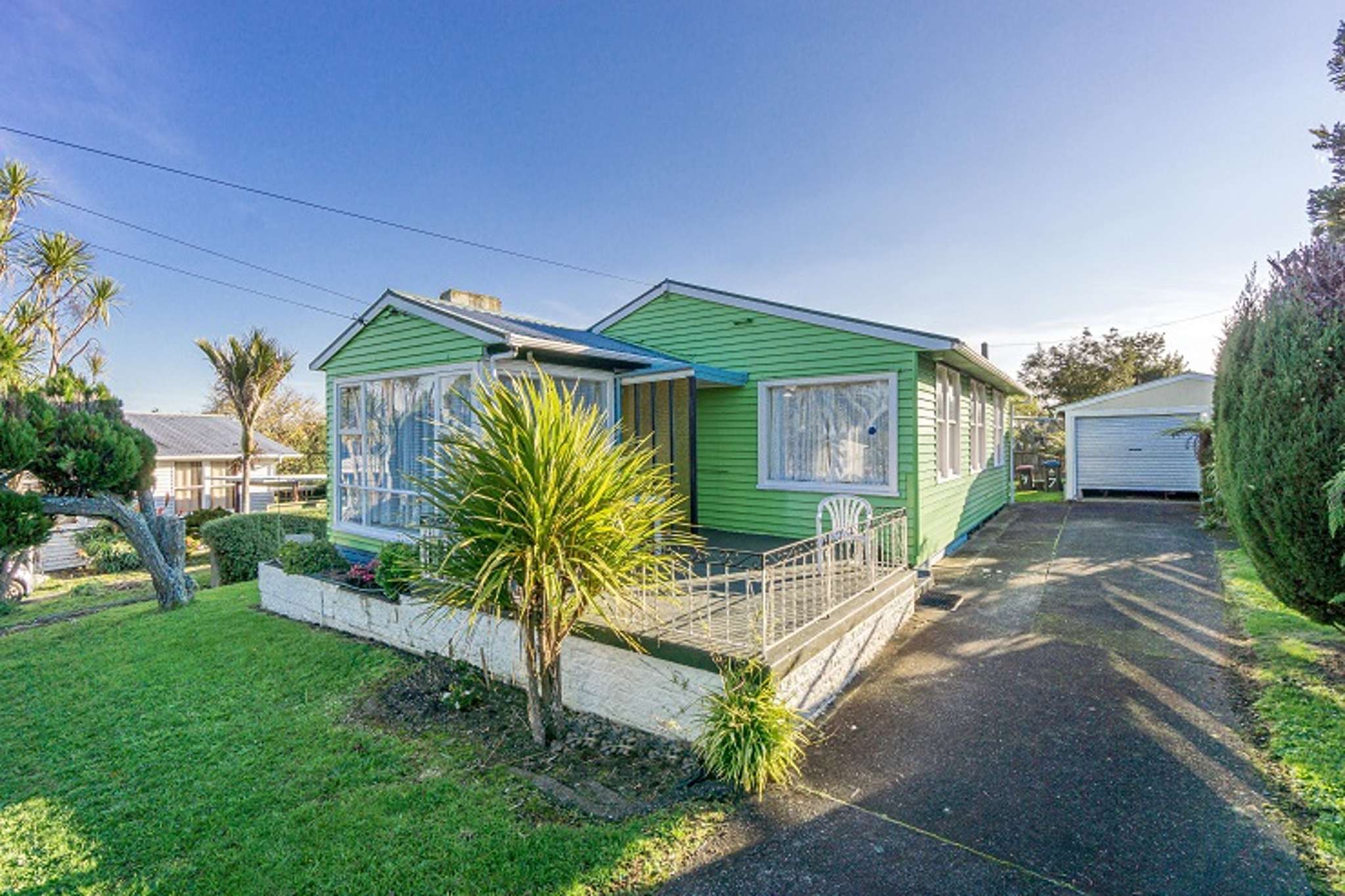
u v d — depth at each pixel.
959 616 6.24
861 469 7.93
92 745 4.39
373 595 6.43
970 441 10.80
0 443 8.00
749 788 3.37
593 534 3.81
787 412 8.52
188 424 23.78
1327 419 4.16
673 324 9.53
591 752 3.97
